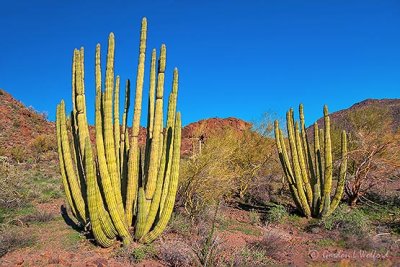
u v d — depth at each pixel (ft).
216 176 36.76
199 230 30.60
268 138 50.60
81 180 28.99
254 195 47.60
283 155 40.93
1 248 24.88
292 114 40.16
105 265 23.32
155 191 26.45
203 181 35.55
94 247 26.61
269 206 44.29
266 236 28.55
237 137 51.26
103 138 26.12
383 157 42.75
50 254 24.93
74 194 28.17
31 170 67.51
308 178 39.50
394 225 34.76
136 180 27.68
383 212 39.65
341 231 32.40
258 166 47.50
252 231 32.99
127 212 27.43
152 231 26.71
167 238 28.30
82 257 24.68
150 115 28.78
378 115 62.08
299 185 38.78
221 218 35.01
